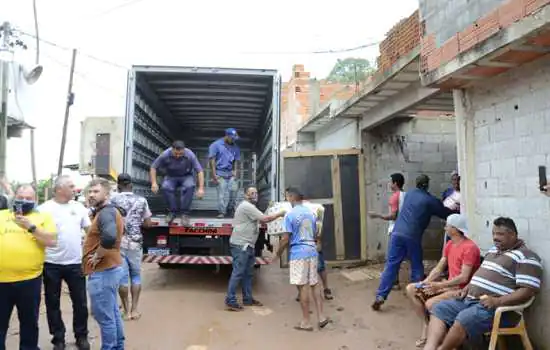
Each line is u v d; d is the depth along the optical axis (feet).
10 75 27.17
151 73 25.53
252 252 21.03
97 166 67.00
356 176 30.83
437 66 15.96
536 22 11.16
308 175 30.83
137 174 26.02
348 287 24.54
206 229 23.89
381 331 17.49
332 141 38.58
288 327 18.12
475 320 12.95
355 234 30.55
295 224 17.92
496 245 13.85
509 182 15.06
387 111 26.63
